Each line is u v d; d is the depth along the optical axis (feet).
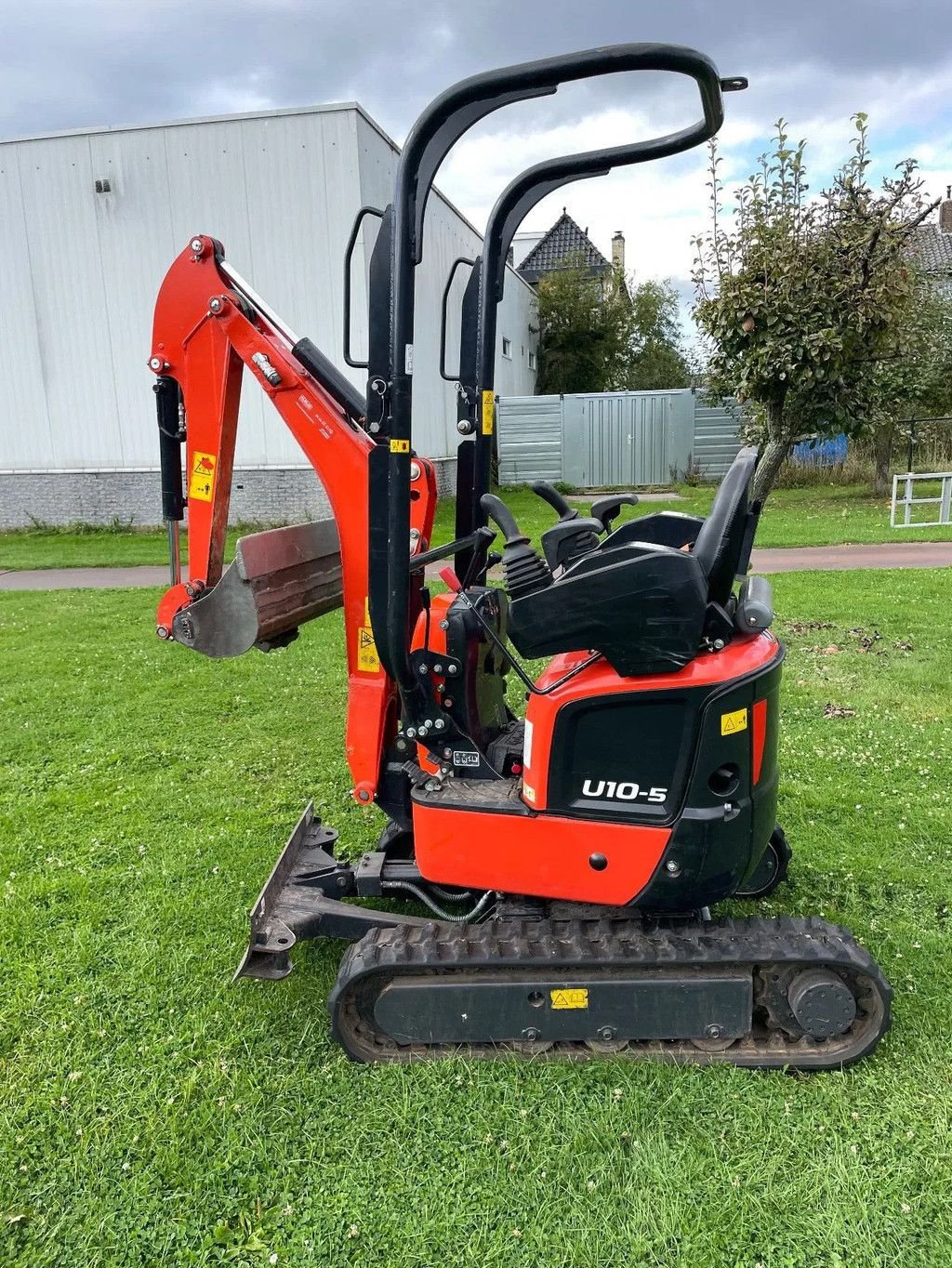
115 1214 7.34
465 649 9.20
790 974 8.54
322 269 43.70
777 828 11.48
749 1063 8.63
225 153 43.37
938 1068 8.60
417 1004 8.59
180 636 10.85
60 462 49.16
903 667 20.84
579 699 8.13
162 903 11.94
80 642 25.71
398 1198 7.39
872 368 33.06
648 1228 7.06
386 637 8.75
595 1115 8.13
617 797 8.32
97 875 12.69
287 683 21.63
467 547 10.30
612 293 111.75
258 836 13.84
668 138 9.59
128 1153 7.91
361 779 10.49
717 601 8.14
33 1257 6.98
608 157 9.91
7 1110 8.41
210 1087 8.64
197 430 10.63
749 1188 7.37
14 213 45.93
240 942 11.08
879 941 10.75
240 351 10.07
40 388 48.29
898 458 60.23
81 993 10.07
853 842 13.11
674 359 116.67
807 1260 6.79
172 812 14.67
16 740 17.98
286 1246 7.01
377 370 8.30
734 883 8.48
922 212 30.22
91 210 45.37
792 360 31.09
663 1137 7.86
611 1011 8.50
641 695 8.00
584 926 9.00
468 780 9.38
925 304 50.03
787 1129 7.93
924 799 14.29
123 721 19.07
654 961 8.34
